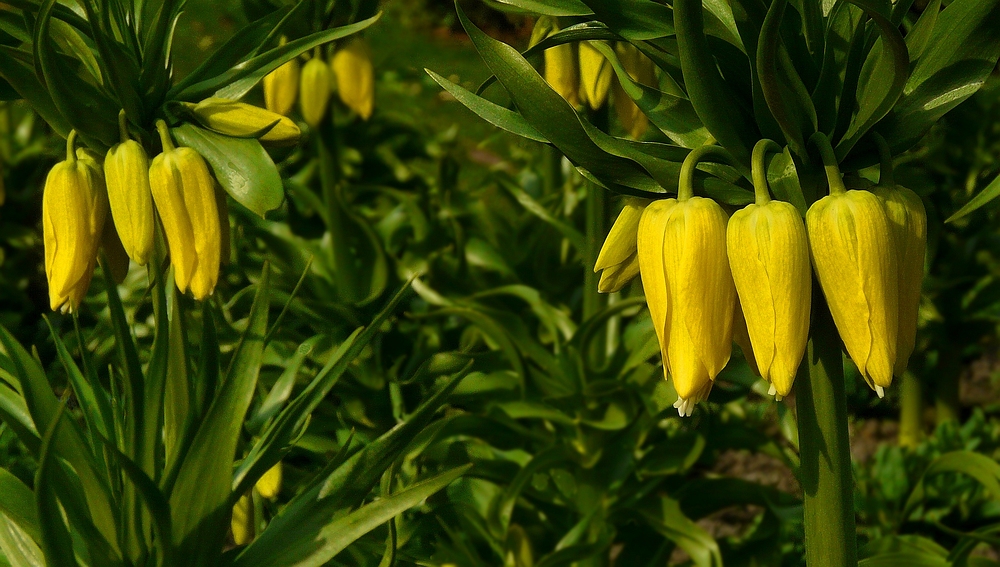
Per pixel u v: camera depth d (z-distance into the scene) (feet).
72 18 2.75
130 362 2.77
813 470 2.61
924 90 2.55
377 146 6.23
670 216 2.50
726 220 2.50
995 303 6.40
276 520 2.84
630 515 4.19
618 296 4.33
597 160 2.58
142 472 2.67
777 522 4.39
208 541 2.81
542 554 4.46
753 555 4.37
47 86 2.65
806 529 2.64
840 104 2.54
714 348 2.49
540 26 3.13
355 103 4.31
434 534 3.51
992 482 3.41
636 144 2.57
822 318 2.56
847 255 2.45
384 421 4.41
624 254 2.62
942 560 3.39
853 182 2.56
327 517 2.83
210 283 2.71
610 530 4.17
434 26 12.94
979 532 3.39
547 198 5.11
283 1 3.55
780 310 2.46
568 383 4.17
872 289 2.45
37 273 5.36
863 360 2.46
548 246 5.04
